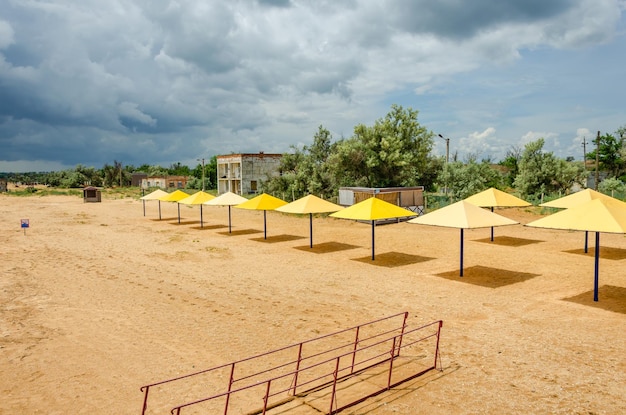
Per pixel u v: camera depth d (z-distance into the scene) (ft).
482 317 39.99
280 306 45.29
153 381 28.78
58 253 76.95
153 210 160.97
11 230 108.27
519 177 158.51
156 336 37.27
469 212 54.39
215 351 33.81
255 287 53.06
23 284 55.47
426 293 48.60
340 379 27.53
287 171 193.36
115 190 318.86
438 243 81.35
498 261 64.28
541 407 23.82
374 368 29.37
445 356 31.32
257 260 69.46
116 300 48.29
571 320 38.52
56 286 54.49
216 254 74.79
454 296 47.14
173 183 335.67
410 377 27.55
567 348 32.32
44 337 37.29
